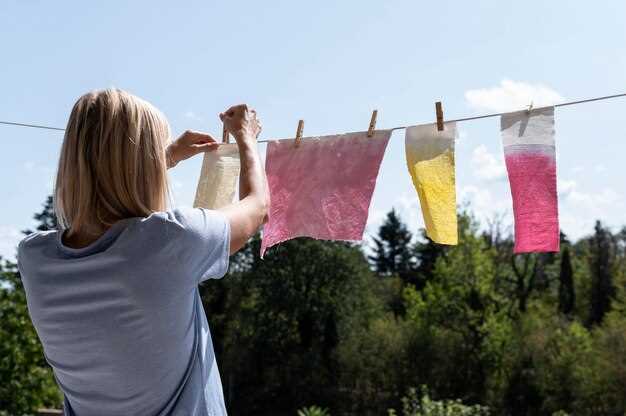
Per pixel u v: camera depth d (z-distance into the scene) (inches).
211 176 100.4
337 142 100.3
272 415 1230.9
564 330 1080.2
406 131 96.2
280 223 101.7
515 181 91.7
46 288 55.8
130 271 52.7
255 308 1357.0
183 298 54.1
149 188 56.0
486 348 1067.9
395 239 2245.3
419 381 1098.7
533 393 1000.2
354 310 1366.9
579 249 1670.8
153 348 53.6
